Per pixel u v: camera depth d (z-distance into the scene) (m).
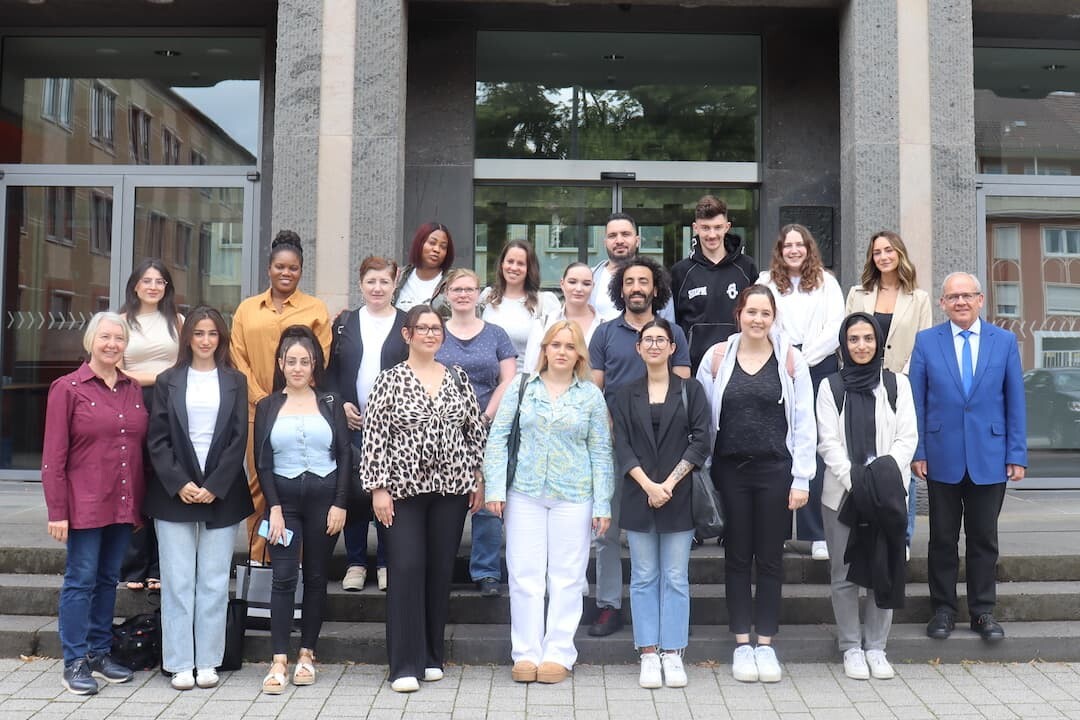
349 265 6.97
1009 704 4.29
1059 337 8.42
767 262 8.20
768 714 4.16
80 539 4.43
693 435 4.57
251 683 4.55
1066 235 8.47
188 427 4.51
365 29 7.04
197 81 8.49
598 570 4.99
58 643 4.91
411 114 8.08
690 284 5.63
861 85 7.09
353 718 4.11
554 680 4.55
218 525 4.54
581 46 8.34
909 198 7.04
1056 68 8.57
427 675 4.59
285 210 7.00
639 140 8.35
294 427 4.57
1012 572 5.42
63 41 8.59
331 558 5.15
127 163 8.52
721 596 5.16
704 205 5.56
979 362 4.87
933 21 7.09
